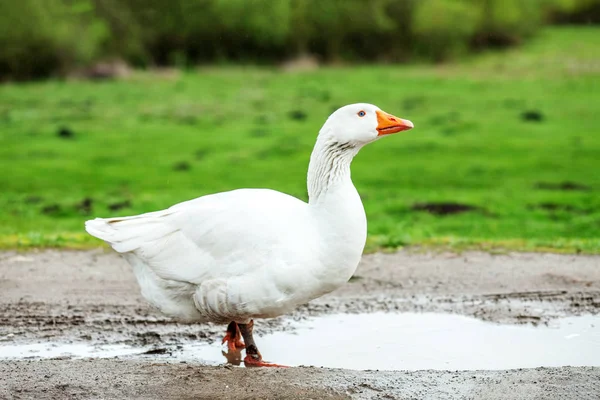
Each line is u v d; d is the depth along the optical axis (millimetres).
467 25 45375
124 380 6461
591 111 28500
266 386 6328
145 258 7121
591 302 9078
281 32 43594
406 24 45750
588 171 19578
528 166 20219
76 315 8688
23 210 15648
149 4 41938
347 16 44938
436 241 11953
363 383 6395
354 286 9820
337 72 41250
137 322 8516
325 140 7023
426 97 32250
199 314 7305
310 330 8312
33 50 37719
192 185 18484
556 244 11664
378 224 14000
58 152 22078
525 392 6180
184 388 6297
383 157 21625
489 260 10891
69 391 6230
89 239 12094
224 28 43438
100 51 40375
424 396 6129
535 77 37844
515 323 8438
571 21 60375
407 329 8289
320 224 6918
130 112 28938
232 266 6844
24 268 10500
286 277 6742
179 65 42688
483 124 26156
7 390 6234
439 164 20641
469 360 7402
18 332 8125
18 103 30750
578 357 7473
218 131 25422
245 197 7188
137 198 16969
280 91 34188
